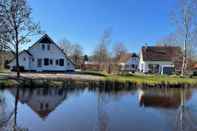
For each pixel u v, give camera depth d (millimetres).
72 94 31906
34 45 55562
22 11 39188
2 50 39125
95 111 21578
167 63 72938
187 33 55938
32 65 55125
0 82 35688
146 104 25609
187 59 61844
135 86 41688
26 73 49406
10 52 41094
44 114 20203
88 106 23891
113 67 65000
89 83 40062
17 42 39344
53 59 56250
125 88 40438
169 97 31188
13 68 54594
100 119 18703
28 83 36938
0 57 46594
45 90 34719
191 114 20906
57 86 38156
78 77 45031
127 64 86375
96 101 26844
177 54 67250
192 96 32344
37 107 22953
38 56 55469
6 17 38188
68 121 18047
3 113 20156
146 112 21547
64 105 24219
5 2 37969
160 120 18781
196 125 17484
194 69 72812
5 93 30625
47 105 23984
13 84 36031
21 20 39188
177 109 23188
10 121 17812
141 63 76000
